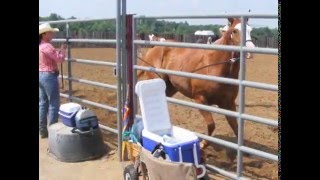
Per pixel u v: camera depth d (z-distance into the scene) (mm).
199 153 4426
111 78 14430
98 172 5566
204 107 4988
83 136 5938
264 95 11352
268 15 4105
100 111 8953
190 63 6211
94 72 16266
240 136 4586
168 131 4938
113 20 6168
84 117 5953
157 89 4965
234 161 5859
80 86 12500
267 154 4297
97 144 6082
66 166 5809
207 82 5844
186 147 4336
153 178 4402
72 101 7867
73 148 5926
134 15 5773
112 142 6832
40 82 6906
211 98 5965
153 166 4336
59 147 5980
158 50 7027
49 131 6223
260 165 5691
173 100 5395
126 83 5957
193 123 8117
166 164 4152
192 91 6230
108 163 5891
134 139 5059
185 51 6426
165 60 6848
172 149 4301
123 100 6004
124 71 5938
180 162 4137
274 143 6645
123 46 5875
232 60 5508
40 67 6867
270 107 9633
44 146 6723
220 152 6250
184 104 5234
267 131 7379
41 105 7141
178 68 6480
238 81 4516
